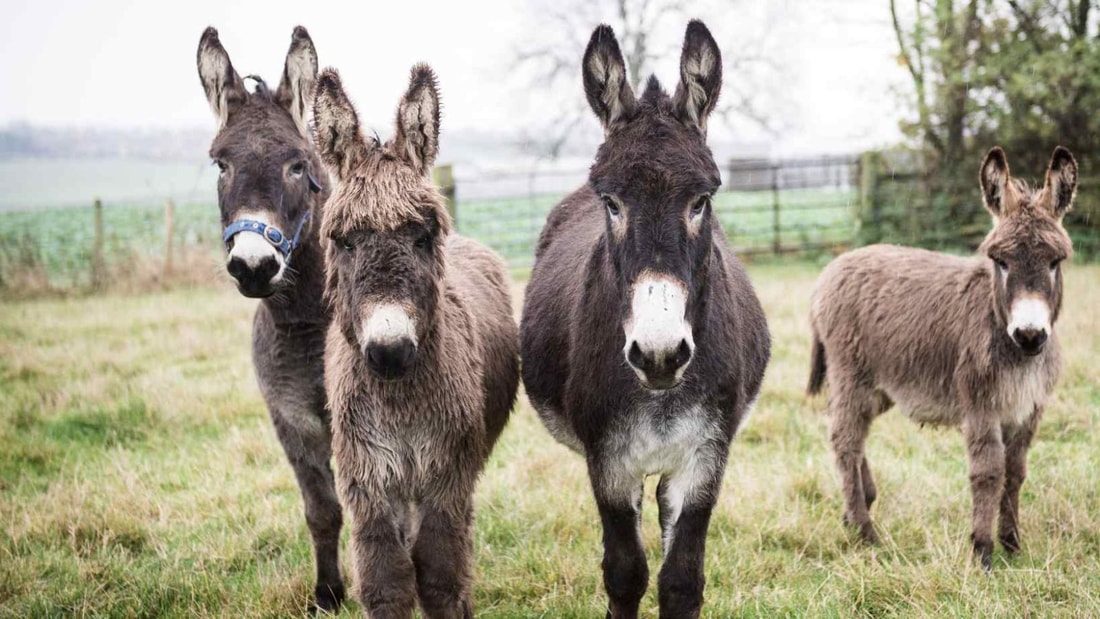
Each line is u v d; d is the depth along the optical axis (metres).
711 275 3.15
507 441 5.99
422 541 3.25
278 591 4.06
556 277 3.92
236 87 3.97
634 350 2.63
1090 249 13.31
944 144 14.54
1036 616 3.50
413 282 2.89
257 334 4.02
